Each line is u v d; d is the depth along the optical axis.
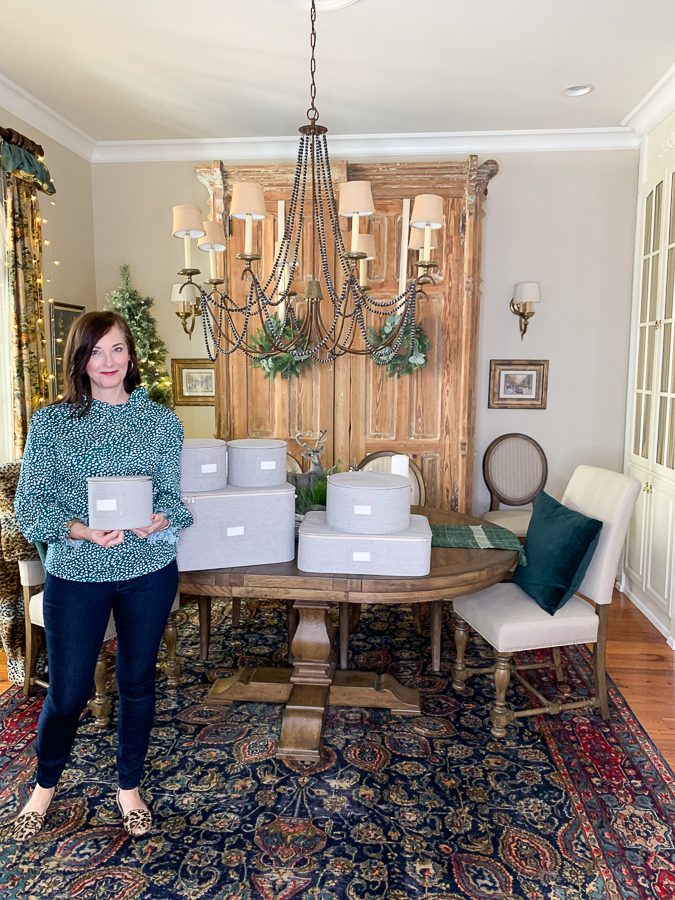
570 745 2.39
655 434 3.71
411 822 1.95
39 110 3.74
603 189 4.24
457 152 4.27
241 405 4.02
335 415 3.98
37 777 1.89
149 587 1.81
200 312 4.09
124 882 1.71
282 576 2.15
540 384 4.38
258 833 1.90
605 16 2.73
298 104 3.69
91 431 1.77
